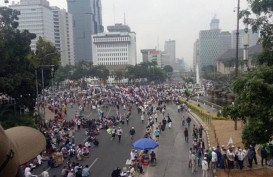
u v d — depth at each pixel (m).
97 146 42.16
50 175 30.48
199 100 91.81
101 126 53.91
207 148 35.69
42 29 199.75
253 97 16.44
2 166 1.59
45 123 51.59
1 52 42.22
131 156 32.66
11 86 44.12
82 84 152.50
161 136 46.28
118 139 45.50
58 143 41.44
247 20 22.00
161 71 185.75
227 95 71.19
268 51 20.88
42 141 2.16
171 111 72.69
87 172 28.89
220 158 28.30
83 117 62.97
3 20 51.09
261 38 21.95
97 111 75.88
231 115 18.66
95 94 104.31
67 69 155.62
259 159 29.64
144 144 30.08
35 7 198.25
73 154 36.31
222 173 27.38
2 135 1.62
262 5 20.58
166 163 32.75
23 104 54.38
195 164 30.39
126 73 174.50
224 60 166.50
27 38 50.91
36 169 32.28
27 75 50.22
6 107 48.81
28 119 45.88
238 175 26.55
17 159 1.71
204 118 56.28
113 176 27.30
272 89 16.27
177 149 38.50
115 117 61.25
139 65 180.75
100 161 35.25
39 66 57.59
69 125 53.12
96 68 160.38
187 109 71.06
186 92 98.50
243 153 27.50
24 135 2.10
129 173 27.25
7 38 48.00
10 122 42.88
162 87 141.75
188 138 44.31
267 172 26.69
